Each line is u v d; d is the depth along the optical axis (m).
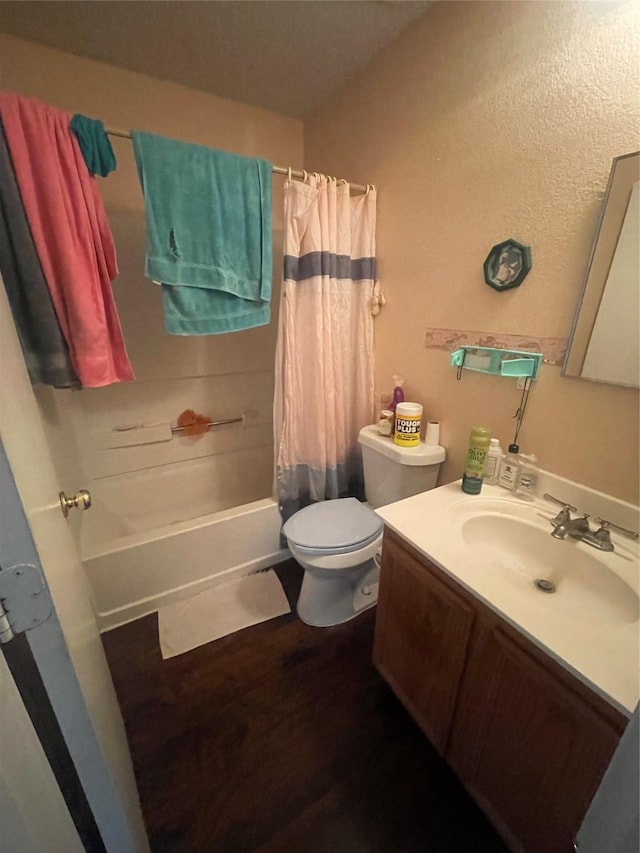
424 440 1.59
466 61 1.22
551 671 0.74
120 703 1.31
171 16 1.35
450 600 0.95
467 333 1.38
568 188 1.02
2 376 0.53
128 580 1.61
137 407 2.09
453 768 1.05
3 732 0.38
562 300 1.08
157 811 1.03
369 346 1.80
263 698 1.33
